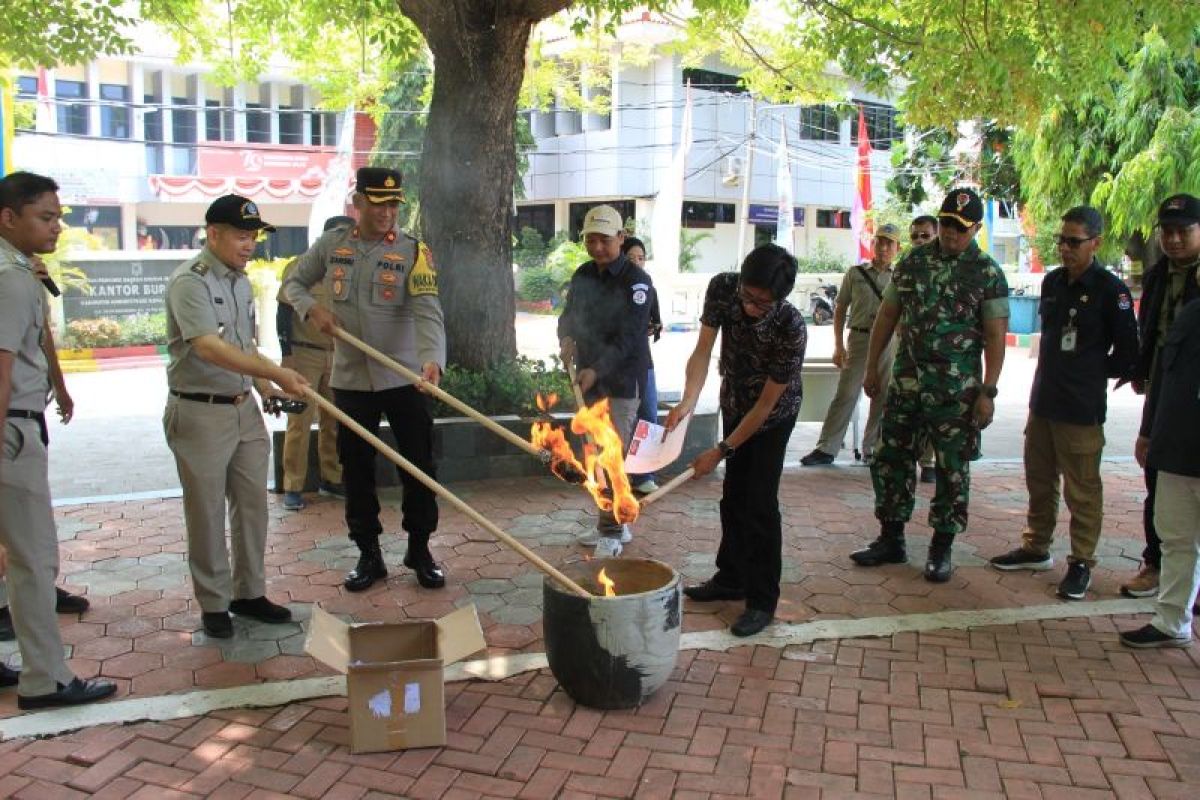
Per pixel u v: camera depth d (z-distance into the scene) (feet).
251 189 85.97
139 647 13.88
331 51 37.11
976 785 10.58
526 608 15.49
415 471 12.19
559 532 19.52
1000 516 20.94
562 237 93.97
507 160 24.86
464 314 24.82
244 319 13.96
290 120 89.92
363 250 15.81
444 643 11.88
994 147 42.75
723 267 94.68
